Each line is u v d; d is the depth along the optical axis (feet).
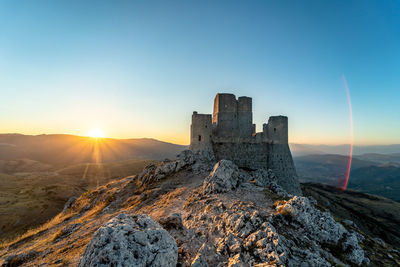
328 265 50.21
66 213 171.73
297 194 180.86
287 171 182.09
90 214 130.21
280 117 187.42
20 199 258.37
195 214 81.25
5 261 70.74
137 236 42.78
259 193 95.61
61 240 87.76
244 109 199.52
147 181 157.89
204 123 179.32
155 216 88.17
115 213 113.39
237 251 53.42
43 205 240.53
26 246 100.12
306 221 68.95
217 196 93.35
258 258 51.01
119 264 36.83
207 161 166.71
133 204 123.75
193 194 104.63
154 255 41.34
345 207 318.04
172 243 46.91
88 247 41.45
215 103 207.00
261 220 65.62
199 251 54.95
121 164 592.60
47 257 66.49
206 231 66.13
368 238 87.61
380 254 72.79
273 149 186.09
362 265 61.05
